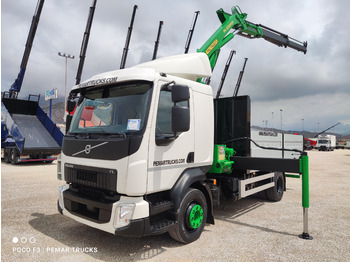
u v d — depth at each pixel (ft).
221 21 27.17
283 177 24.57
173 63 14.80
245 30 28.12
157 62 14.93
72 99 14.89
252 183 19.33
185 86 11.12
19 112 48.73
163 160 11.98
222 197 17.94
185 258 11.71
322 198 24.44
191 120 13.75
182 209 12.73
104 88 13.23
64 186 14.16
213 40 24.45
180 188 12.71
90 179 12.03
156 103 11.78
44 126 49.21
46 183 29.19
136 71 12.25
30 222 16.30
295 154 25.04
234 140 18.33
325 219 17.81
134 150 10.91
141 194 10.98
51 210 18.90
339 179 36.99
